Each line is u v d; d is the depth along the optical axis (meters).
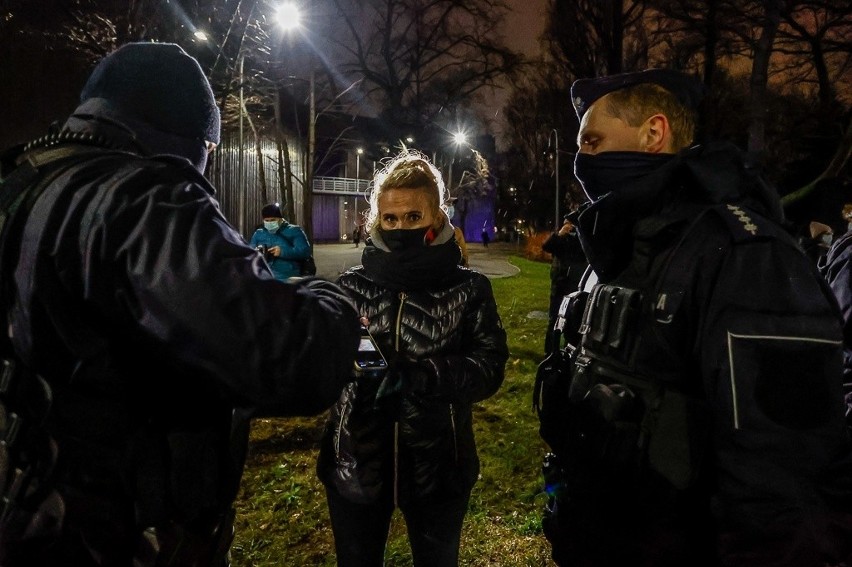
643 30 22.50
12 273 1.06
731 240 1.28
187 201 1.09
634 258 1.45
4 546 1.04
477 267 25.34
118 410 1.09
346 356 1.18
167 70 1.23
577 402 1.53
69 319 1.05
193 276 1.03
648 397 1.37
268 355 1.06
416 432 1.92
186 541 1.14
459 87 29.48
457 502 2.02
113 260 1.04
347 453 1.95
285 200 9.31
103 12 5.04
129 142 1.19
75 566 1.05
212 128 1.33
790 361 1.16
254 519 3.46
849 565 1.12
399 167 2.02
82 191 1.08
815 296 1.22
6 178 1.16
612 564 1.44
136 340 1.07
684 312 1.32
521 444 4.57
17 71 8.66
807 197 5.24
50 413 1.04
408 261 1.95
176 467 1.13
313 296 1.16
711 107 17.22
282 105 10.39
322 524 3.42
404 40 28.31
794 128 17.34
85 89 1.27
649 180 1.42
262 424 4.96
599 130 1.58
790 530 1.11
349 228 49.59
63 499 1.04
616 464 1.39
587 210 1.54
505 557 3.08
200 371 1.08
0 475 1.06
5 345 1.08
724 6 16.02
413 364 1.88
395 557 3.04
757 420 1.15
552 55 26.36
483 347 2.06
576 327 1.71
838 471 1.14
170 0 4.84
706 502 1.31
